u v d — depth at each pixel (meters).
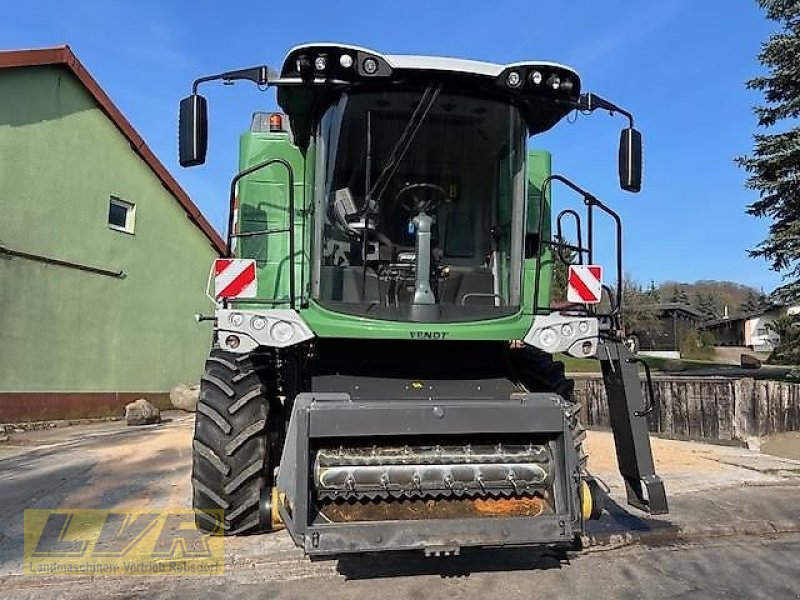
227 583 4.75
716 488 7.78
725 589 4.65
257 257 5.75
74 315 15.02
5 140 13.24
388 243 4.95
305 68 4.71
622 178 5.14
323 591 4.60
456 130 5.00
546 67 4.93
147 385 17.50
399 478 4.13
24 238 13.67
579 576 4.89
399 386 4.82
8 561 5.14
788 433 11.84
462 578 4.84
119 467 8.95
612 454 10.49
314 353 5.02
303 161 5.59
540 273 5.45
